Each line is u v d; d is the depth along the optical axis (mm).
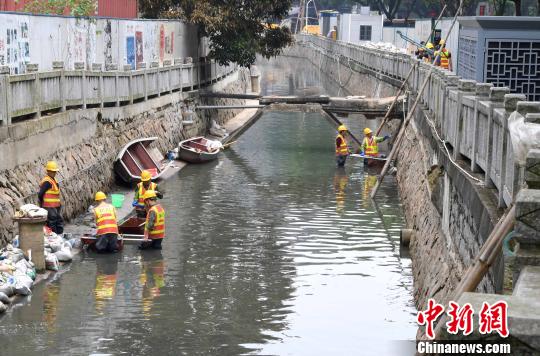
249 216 22625
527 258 6621
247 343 12898
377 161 30797
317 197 25500
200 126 38125
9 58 19781
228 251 18812
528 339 4945
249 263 17781
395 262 18000
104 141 24672
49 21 22797
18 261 15680
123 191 24906
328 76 78688
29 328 13312
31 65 19438
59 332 13164
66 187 20359
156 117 31062
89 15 28469
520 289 5914
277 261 17984
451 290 11719
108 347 12586
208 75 41500
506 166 9930
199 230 20891
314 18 122750
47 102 20078
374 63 49250
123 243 19031
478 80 20500
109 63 28312
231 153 34594
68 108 22062
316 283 16359
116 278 16422
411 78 32812
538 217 6605
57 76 20766
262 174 29609
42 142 19312
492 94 11547
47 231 17797
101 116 24531
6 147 17016
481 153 12383
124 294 15367
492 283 8773
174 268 17281
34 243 16250
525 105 9008
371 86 51281
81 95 22812
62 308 14391
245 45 39719
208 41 43906
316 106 35000
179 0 39469
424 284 14570
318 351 12531
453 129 15586
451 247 13156
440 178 15438
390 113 33531
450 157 14539
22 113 18312
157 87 31219
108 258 17984
